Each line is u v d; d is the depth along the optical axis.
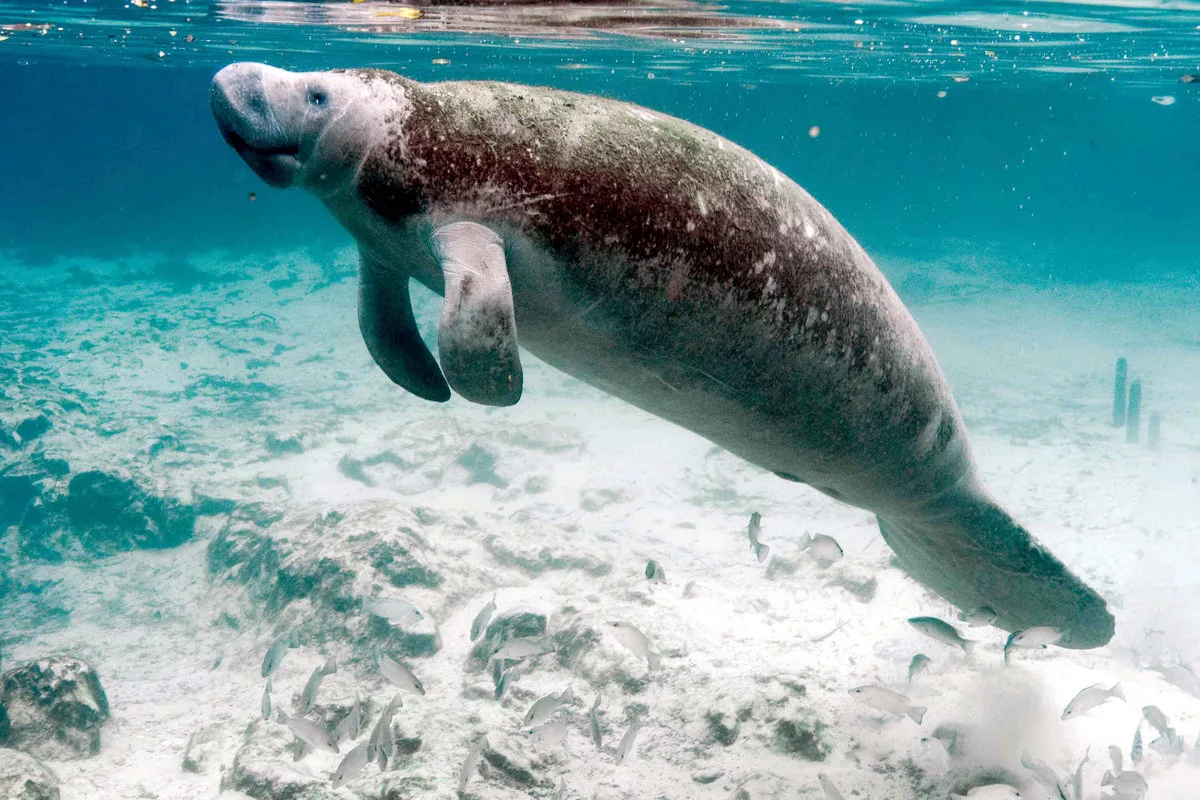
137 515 8.81
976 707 4.09
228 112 2.21
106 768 4.56
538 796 3.70
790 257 2.54
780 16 10.09
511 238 2.29
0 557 8.60
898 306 2.83
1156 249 34.94
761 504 8.99
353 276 23.52
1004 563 3.44
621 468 10.09
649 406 2.76
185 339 17.44
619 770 3.91
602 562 6.36
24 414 11.05
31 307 21.47
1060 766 3.69
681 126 2.52
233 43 15.29
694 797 3.70
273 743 4.06
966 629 4.91
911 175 79.00
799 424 2.77
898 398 2.85
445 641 5.27
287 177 2.32
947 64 15.95
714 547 7.90
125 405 13.16
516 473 9.84
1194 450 10.07
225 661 6.10
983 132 55.16
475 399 2.24
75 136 69.69
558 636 4.87
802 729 3.85
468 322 2.14
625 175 2.35
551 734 3.46
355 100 2.26
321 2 9.95
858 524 8.33
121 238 32.22
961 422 3.15
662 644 4.66
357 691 4.64
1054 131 52.41
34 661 4.80
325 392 13.79
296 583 5.91
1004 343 16.56
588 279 2.37
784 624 5.10
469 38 12.47
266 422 12.20
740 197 2.48
